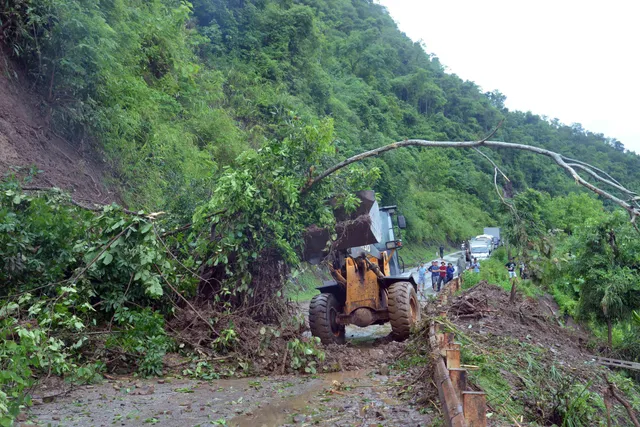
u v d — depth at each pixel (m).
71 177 12.18
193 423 5.34
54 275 7.54
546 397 7.11
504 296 16.20
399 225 12.63
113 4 15.53
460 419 3.84
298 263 9.20
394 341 10.23
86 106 13.46
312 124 9.27
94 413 5.55
